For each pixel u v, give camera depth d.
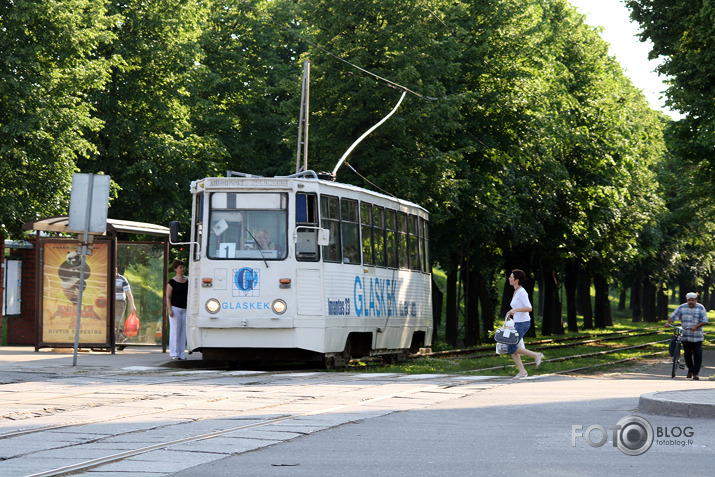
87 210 21.64
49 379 18.53
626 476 8.59
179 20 45.41
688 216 52.62
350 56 37.28
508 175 47.28
